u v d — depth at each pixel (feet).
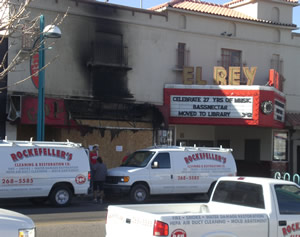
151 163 54.13
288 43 85.30
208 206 27.30
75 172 49.85
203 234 20.72
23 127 66.90
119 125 69.41
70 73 66.49
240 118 71.72
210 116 72.38
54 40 65.26
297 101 85.76
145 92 72.43
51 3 64.59
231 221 21.59
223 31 79.46
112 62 69.72
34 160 47.52
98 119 67.46
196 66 76.89
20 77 62.18
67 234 33.81
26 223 18.85
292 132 82.69
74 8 66.69
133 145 71.00
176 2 81.35
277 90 74.49
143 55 72.54
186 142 84.33
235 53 80.89
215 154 57.57
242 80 79.20
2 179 45.60
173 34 75.31
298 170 83.05
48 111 62.13
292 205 24.00
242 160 85.35
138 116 70.79
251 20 80.64
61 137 65.51
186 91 73.00
